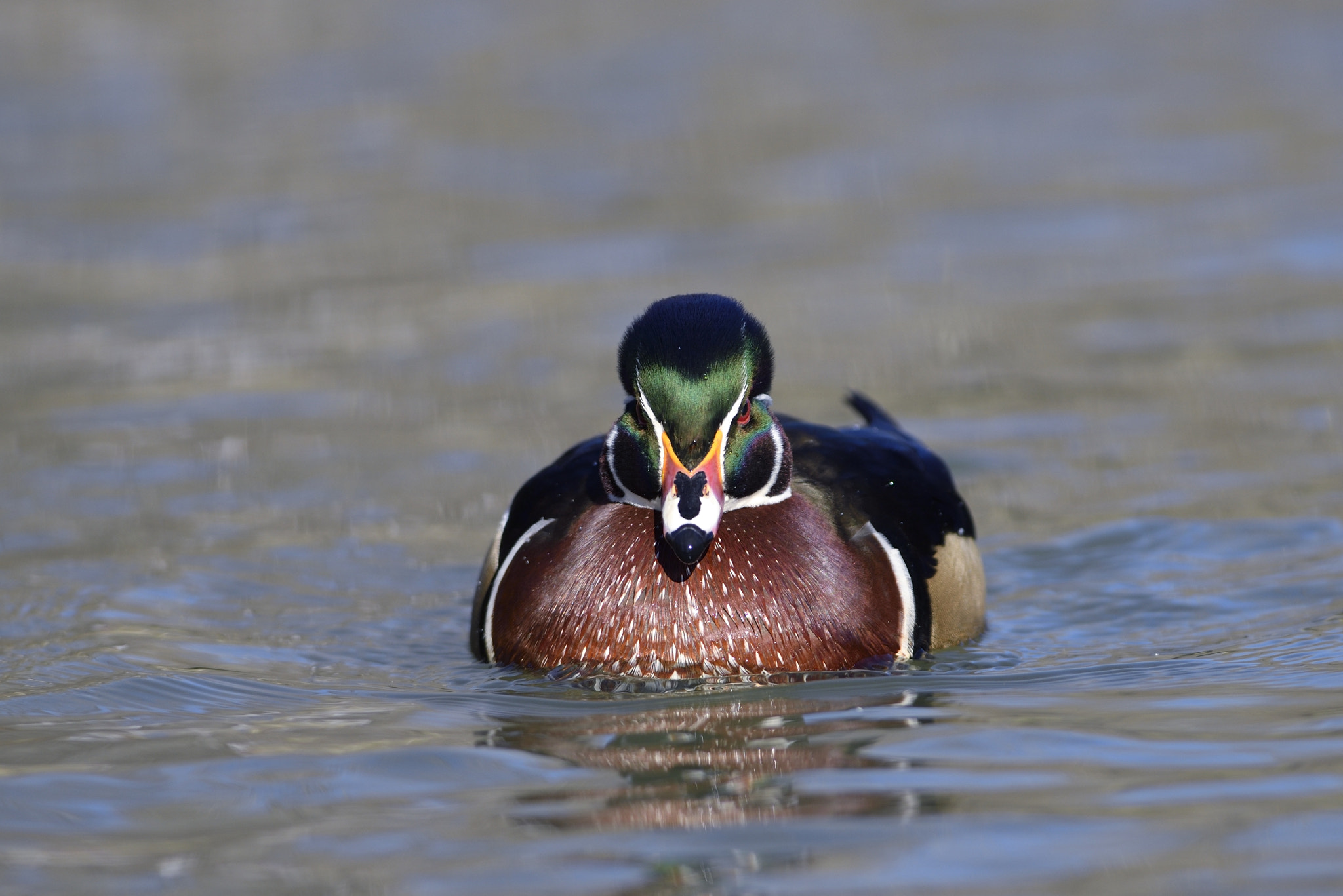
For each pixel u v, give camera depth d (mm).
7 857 6801
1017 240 21328
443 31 34281
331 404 15914
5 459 14344
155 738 8297
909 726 8250
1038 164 24766
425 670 9711
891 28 33562
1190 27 32750
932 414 15172
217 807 7316
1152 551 11734
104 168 26328
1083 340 17234
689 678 9211
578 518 9656
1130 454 13859
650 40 33031
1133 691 8758
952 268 20281
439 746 8094
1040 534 12141
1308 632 9812
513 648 9594
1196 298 18500
